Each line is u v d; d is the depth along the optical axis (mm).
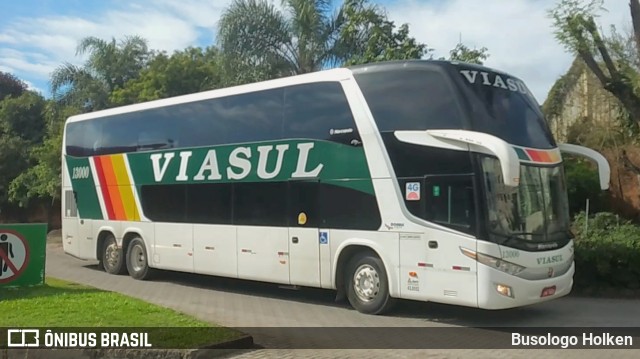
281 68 21375
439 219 9820
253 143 12578
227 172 13062
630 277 13242
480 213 9398
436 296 9797
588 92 20047
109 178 16297
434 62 10266
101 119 16781
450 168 9781
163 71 27609
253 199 12500
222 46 21734
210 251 13336
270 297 12953
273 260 12055
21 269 12781
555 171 10477
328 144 11312
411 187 10180
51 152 28000
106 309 10211
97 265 18859
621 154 17875
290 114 11984
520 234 9617
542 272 9758
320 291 13688
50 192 27969
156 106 15039
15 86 42938
